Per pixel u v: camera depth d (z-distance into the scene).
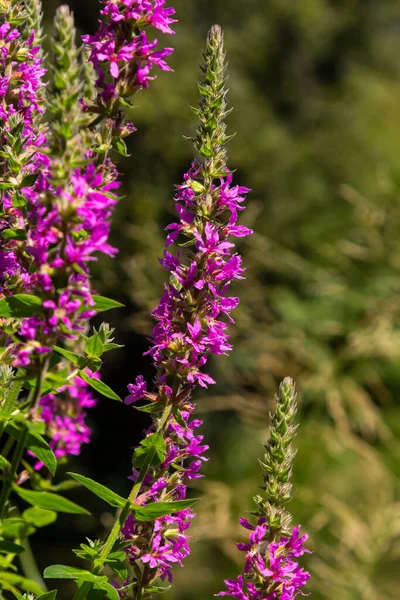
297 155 13.16
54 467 1.52
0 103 1.75
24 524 1.39
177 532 1.66
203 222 1.66
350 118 14.70
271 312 9.80
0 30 1.74
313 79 15.88
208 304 1.64
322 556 6.69
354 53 16.47
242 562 7.68
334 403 8.56
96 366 1.58
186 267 1.64
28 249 1.30
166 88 11.82
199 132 1.70
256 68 14.72
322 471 8.10
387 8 16.70
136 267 9.53
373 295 9.23
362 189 12.93
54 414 2.40
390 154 13.95
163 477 1.65
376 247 9.48
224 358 9.19
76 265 1.29
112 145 1.56
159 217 11.38
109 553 1.59
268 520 1.68
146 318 9.49
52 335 1.32
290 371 9.11
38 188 1.43
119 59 1.53
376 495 7.70
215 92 1.68
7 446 1.70
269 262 9.86
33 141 1.76
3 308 1.34
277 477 1.71
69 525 9.31
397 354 8.91
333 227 11.88
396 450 8.52
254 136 13.08
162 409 1.66
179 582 7.90
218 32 1.69
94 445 10.75
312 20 15.14
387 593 6.14
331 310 9.28
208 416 9.63
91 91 2.01
